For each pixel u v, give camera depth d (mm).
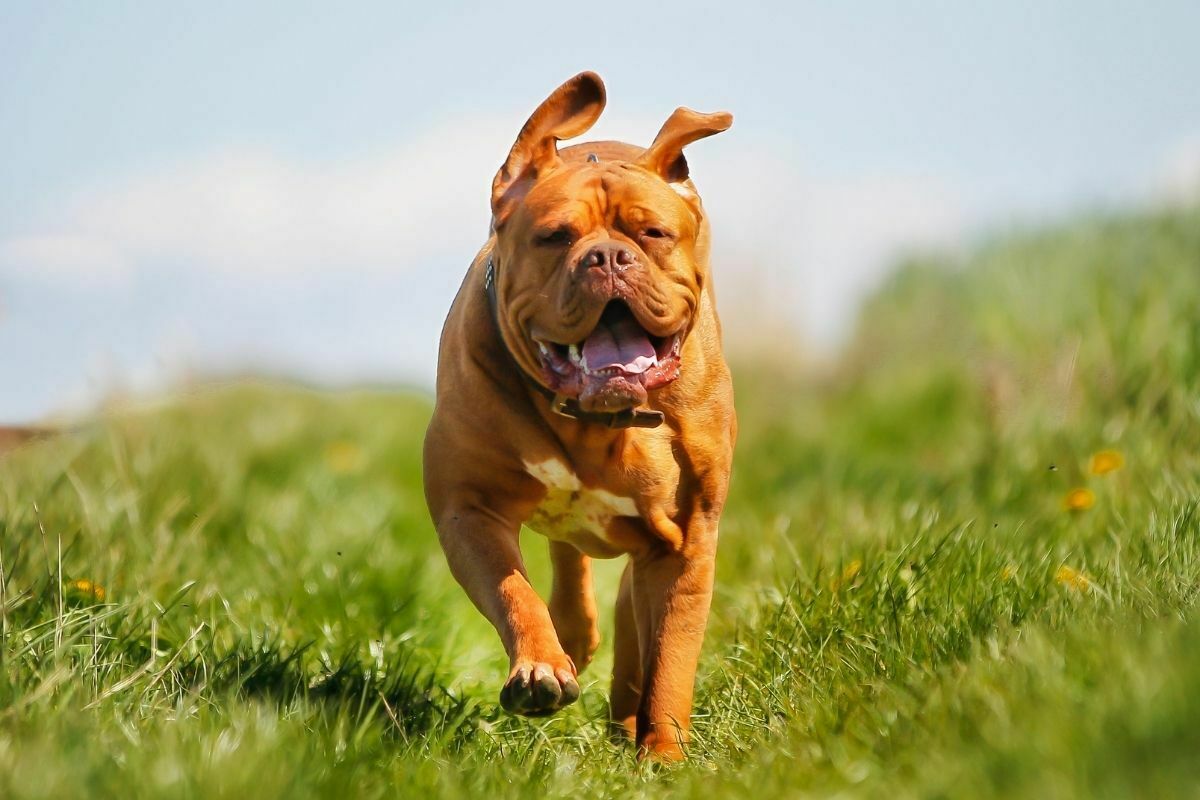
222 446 12766
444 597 10156
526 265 7145
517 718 8031
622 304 7121
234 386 15453
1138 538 8156
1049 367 13227
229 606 8664
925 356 18219
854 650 7543
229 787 5246
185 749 5656
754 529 11578
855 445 16344
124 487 10211
